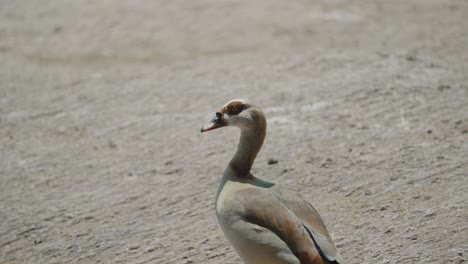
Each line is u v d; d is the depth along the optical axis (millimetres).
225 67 18234
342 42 19906
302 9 23594
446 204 10352
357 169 11867
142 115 15305
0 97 16797
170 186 12023
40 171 12898
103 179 12469
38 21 23156
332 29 21359
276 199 8055
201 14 23438
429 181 11133
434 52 18172
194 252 9906
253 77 17094
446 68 16453
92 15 23594
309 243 7523
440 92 14852
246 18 22844
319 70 17094
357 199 10891
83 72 18672
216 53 19734
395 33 20594
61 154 13578
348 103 14727
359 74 16422
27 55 20281
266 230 7773
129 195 11812
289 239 7629
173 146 13625
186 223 10766
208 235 10352
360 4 24172
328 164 12164
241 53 19547
